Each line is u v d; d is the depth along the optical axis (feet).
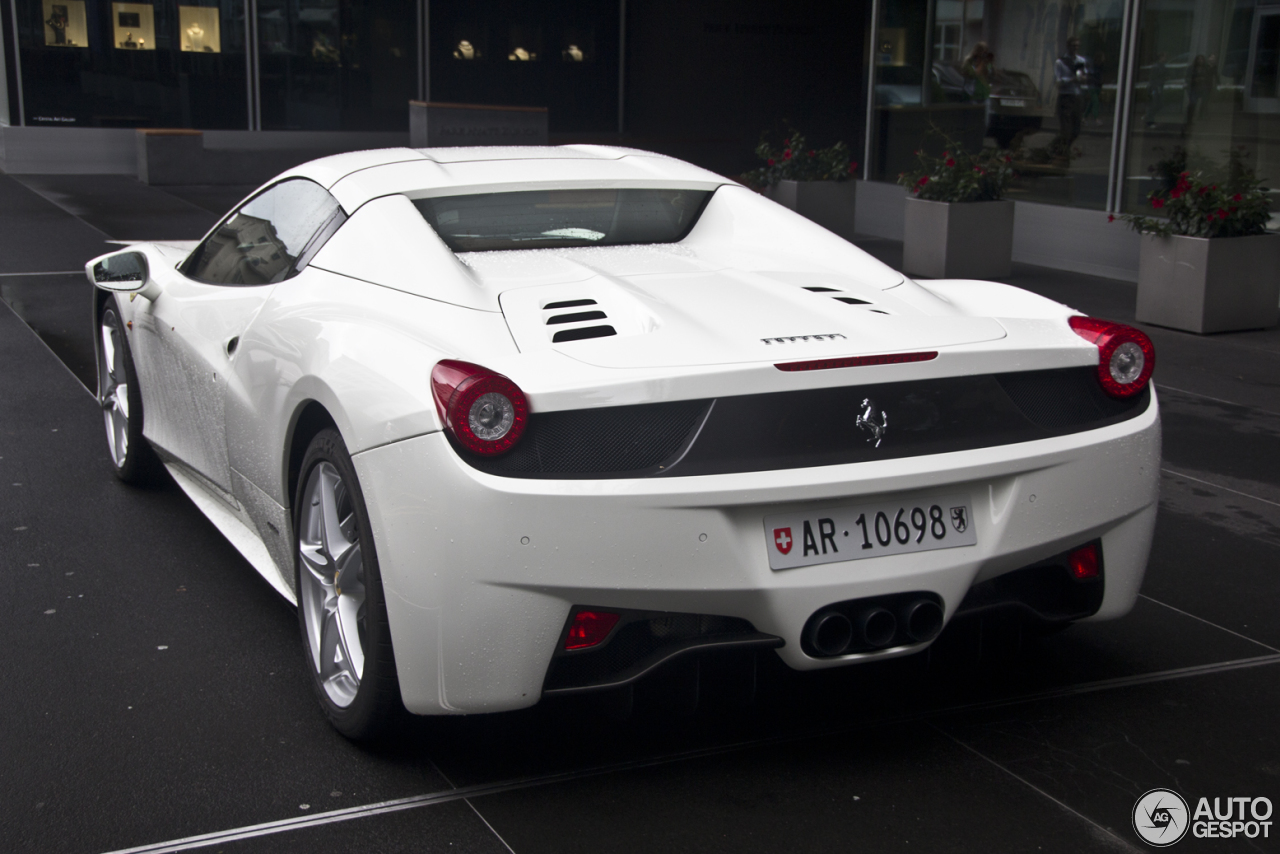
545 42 63.05
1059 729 8.47
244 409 9.59
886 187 40.11
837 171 37.04
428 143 50.37
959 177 30.55
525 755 8.05
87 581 11.01
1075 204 33.19
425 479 6.93
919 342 7.68
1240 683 9.24
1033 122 34.53
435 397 6.91
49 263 29.91
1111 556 8.24
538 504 6.77
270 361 9.04
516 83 62.90
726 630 7.39
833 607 7.38
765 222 10.58
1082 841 7.09
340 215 9.61
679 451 7.02
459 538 6.85
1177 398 18.79
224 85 55.67
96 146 53.36
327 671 8.46
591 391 6.86
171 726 8.38
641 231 10.61
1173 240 24.00
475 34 61.21
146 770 7.78
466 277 8.37
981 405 7.68
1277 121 27.58
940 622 7.65
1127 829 7.22
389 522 7.13
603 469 6.94
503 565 6.83
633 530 6.89
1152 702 8.90
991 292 9.59
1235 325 23.97
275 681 9.12
